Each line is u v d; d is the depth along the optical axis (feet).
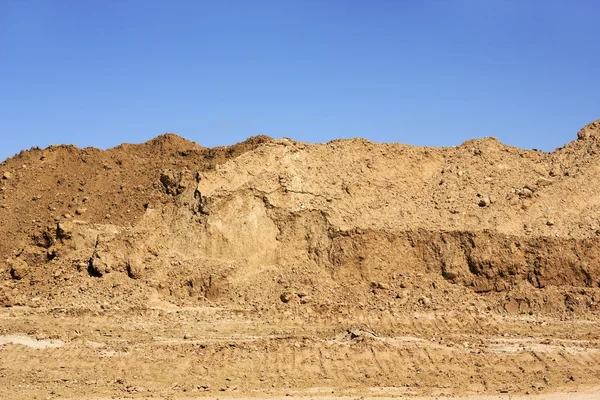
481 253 174.40
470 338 153.07
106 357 139.13
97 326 154.30
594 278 173.17
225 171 184.96
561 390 132.87
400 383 133.49
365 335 146.10
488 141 206.49
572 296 169.48
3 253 181.47
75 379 132.16
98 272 169.89
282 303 164.45
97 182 198.80
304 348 141.08
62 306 161.89
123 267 171.01
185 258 173.88
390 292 168.55
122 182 197.57
